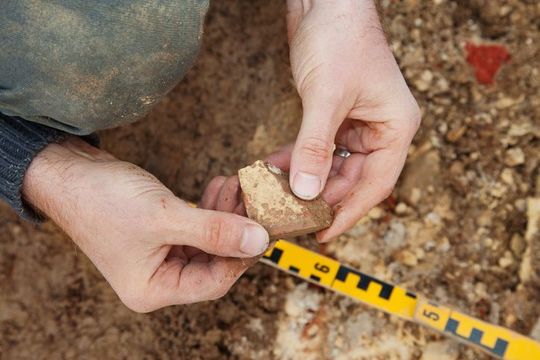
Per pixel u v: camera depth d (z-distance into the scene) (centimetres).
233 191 54
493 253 61
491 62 64
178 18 47
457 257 62
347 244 63
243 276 64
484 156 63
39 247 66
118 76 48
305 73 50
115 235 48
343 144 55
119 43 46
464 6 64
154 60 48
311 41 50
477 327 59
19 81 47
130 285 50
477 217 62
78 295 65
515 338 59
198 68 67
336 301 62
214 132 67
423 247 62
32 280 66
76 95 48
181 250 53
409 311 61
